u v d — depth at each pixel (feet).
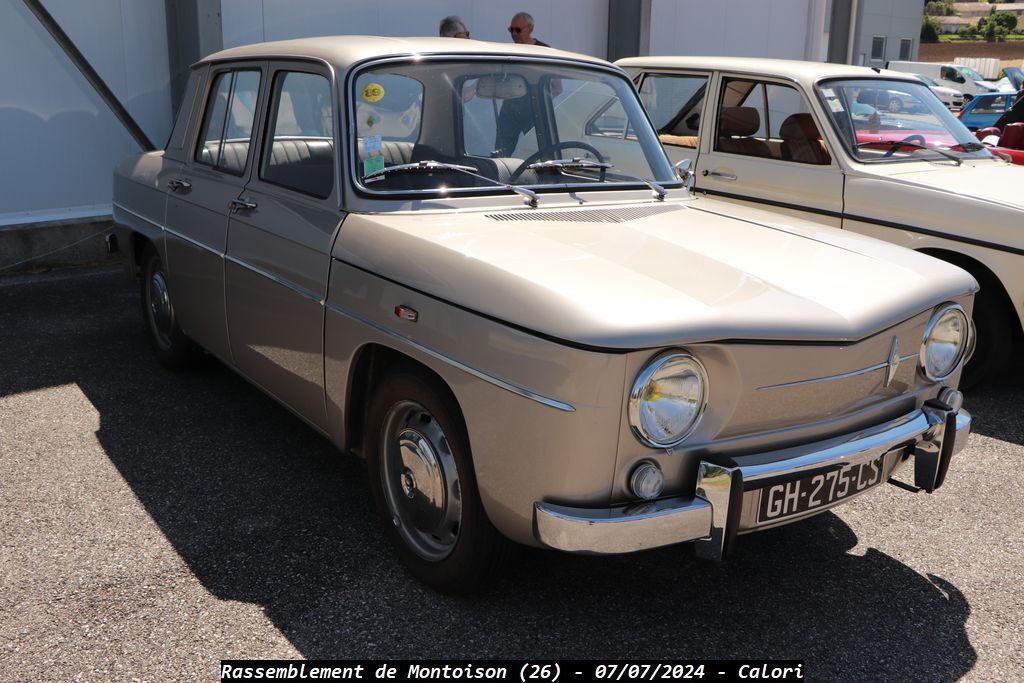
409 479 9.90
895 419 9.63
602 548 7.91
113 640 8.95
